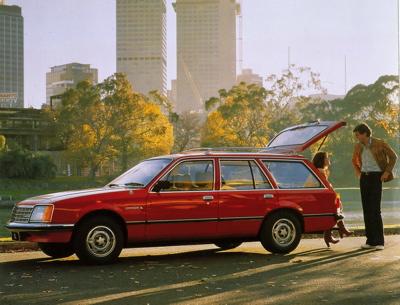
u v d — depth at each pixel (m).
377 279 7.43
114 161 35.12
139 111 34.69
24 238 8.56
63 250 9.61
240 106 35.31
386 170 10.38
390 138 31.58
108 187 9.32
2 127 37.25
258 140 36.06
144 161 9.86
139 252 10.48
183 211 9.12
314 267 8.42
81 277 7.65
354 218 22.45
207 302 6.08
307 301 6.12
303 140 10.86
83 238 8.59
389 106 31.52
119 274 7.89
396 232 13.84
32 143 37.19
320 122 11.08
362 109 32.88
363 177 10.54
